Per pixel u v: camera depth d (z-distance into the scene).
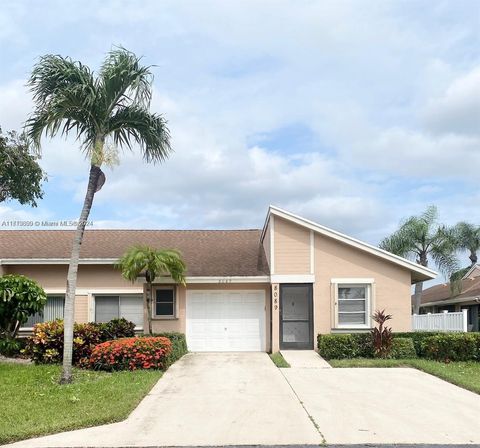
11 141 20.27
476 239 31.41
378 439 8.48
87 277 21.72
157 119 13.84
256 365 16.25
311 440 8.42
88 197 13.37
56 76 12.80
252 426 9.23
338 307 19.67
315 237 19.81
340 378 13.94
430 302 34.75
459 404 10.94
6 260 21.03
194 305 20.58
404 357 17.28
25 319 18.09
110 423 9.49
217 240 24.47
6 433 8.54
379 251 19.58
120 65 12.97
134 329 19.89
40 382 12.91
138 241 23.95
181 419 9.71
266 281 20.11
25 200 21.73
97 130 13.41
